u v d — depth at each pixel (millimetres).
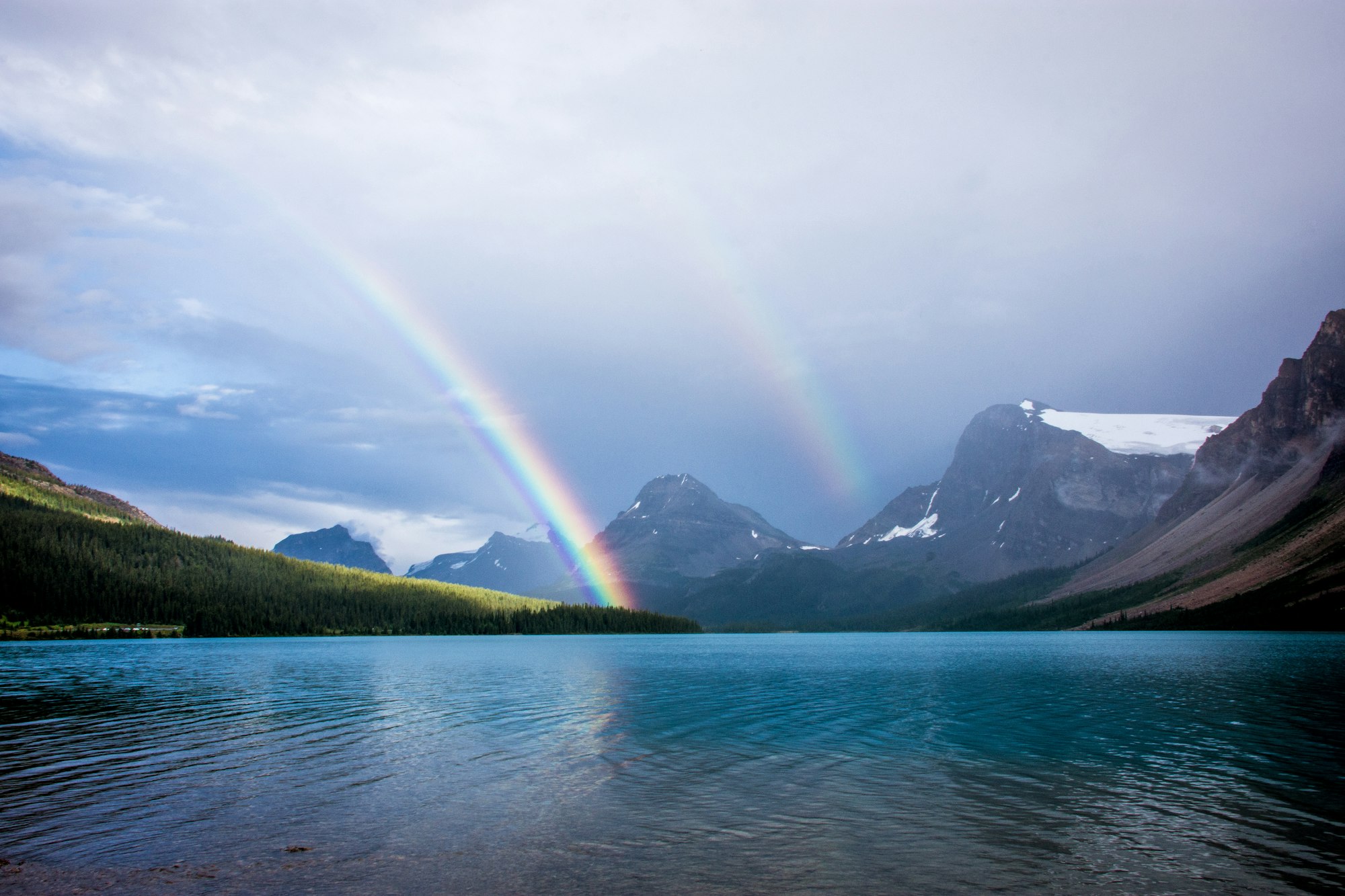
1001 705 78000
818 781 43312
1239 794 40062
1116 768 46531
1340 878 28391
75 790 41469
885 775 44781
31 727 63281
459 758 50031
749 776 44750
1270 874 28781
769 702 81938
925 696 87562
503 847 32188
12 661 154125
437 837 33438
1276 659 142750
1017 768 46719
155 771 46062
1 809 37812
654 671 132625
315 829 34594
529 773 45562
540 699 84875
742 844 32438
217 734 59781
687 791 41062
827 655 196875
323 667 135625
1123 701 80188
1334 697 81062
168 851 31797
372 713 72000
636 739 57719
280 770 46531
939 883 28172
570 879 28703
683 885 28141
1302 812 36719
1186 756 50031
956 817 36062
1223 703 77188
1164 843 32281
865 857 30844
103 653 189500
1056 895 27078
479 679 112688
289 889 27859
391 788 41781
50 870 29797
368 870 29688
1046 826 34688
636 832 34062
